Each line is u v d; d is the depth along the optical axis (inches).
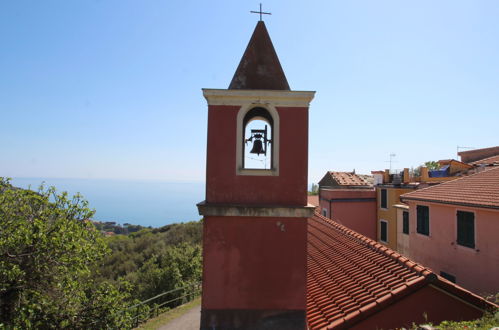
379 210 915.4
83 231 390.9
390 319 265.4
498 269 445.1
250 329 248.4
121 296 410.6
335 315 270.1
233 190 256.7
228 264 251.9
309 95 255.4
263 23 297.7
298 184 257.0
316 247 482.0
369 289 292.0
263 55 287.4
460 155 1203.9
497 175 548.7
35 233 346.9
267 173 257.0
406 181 908.0
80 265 374.3
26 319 310.8
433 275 268.5
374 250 374.6
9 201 366.3
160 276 823.7
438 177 896.9
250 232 252.5
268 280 251.1
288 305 250.2
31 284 342.0
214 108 258.8
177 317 609.9
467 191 541.6
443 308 272.8
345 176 1038.4
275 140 258.4
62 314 357.4
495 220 452.4
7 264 327.0
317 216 686.5
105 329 377.7
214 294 250.8
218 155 257.3
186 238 1569.9
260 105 259.1
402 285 274.4
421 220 635.5
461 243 520.7
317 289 330.3
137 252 1510.8
